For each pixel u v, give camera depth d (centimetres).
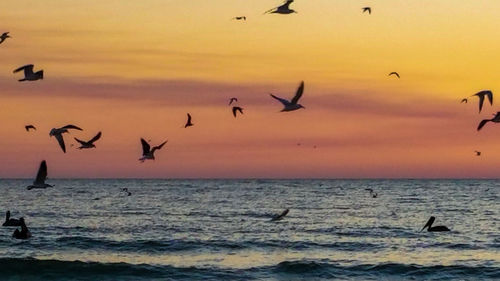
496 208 8556
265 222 6388
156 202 10112
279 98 2177
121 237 5031
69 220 6619
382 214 7550
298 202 10250
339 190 16862
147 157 2611
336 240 4859
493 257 4088
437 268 3603
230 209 8406
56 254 4156
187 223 6272
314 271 3600
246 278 3478
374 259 4031
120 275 3569
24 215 7219
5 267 3603
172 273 3569
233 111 3300
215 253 4228
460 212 7819
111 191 15438
